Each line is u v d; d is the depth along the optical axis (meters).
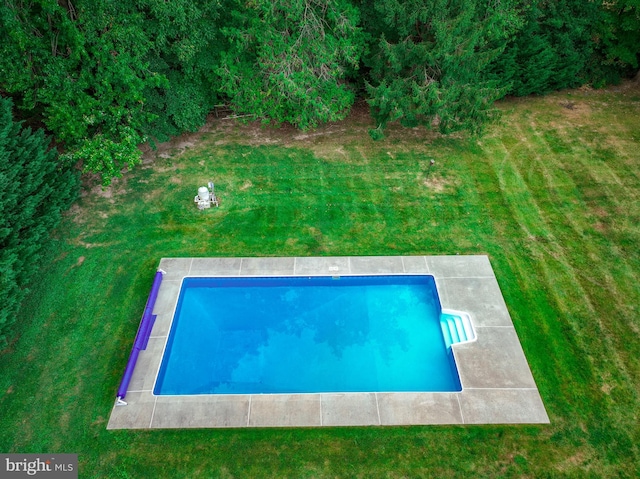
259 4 11.36
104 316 9.89
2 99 10.54
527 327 9.69
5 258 8.84
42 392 8.54
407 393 8.65
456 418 8.23
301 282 10.90
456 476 7.49
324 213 12.42
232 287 10.91
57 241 11.30
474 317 9.91
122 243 11.47
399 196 12.90
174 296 10.38
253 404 8.46
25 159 10.37
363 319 10.27
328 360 9.49
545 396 8.51
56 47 11.12
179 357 9.49
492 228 11.94
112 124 11.49
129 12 10.95
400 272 10.89
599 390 8.55
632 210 12.19
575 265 10.90
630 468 7.52
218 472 7.57
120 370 8.97
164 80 11.70
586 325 9.65
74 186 11.84
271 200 12.80
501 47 12.93
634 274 10.63
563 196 12.75
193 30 11.60
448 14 12.79
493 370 8.93
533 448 7.80
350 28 12.50
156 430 8.07
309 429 8.12
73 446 7.84
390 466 7.62
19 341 9.28
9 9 9.36
